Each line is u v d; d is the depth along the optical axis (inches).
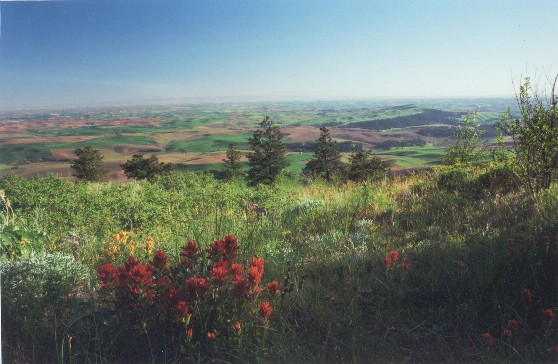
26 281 121.9
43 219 231.1
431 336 111.2
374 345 108.0
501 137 286.4
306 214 278.8
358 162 1067.9
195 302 103.2
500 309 117.3
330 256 176.1
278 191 362.9
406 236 208.7
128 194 335.3
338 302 131.2
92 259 173.0
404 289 132.3
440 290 134.0
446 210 250.5
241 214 269.4
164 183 499.2
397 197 328.5
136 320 104.7
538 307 118.6
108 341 106.0
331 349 106.6
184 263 118.4
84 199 287.0
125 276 105.6
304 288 135.9
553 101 254.5
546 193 231.0
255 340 104.3
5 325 106.7
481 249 156.3
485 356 99.6
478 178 327.3
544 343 101.0
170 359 101.0
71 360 96.3
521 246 146.9
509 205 223.9
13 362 96.3
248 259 159.9
